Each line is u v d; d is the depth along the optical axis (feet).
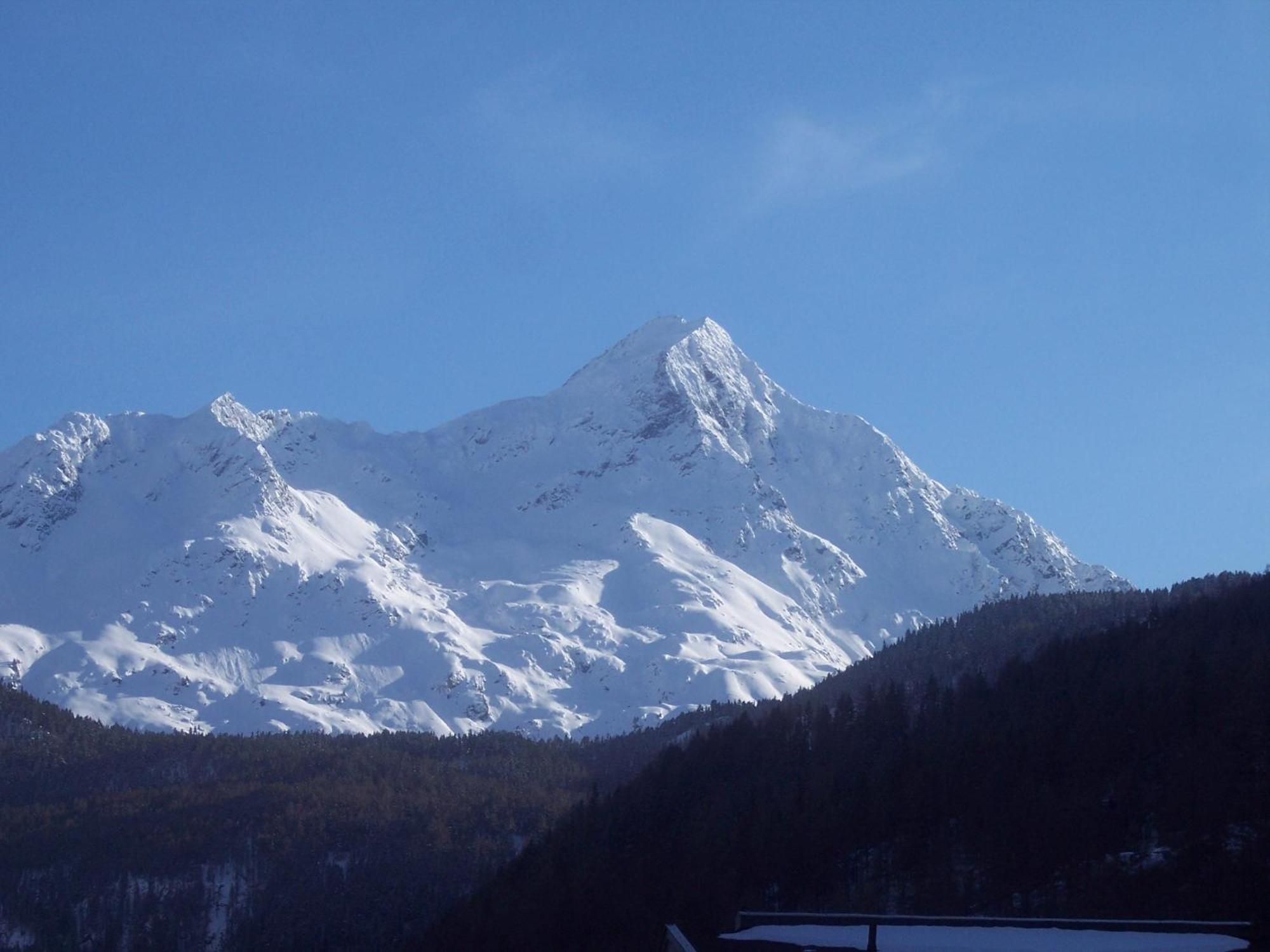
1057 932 379.35
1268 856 597.52
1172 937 378.12
